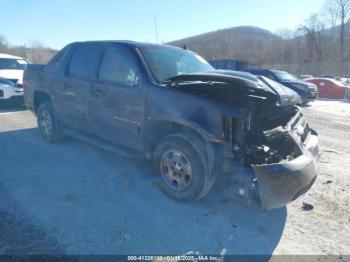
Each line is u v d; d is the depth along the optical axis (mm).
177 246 2748
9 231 2826
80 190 3754
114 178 4152
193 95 3268
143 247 2707
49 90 5258
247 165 3000
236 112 3020
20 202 3381
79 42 4941
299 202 3748
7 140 5766
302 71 35688
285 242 2895
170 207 3418
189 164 3307
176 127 3596
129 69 3898
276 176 2830
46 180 4004
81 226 2969
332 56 51281
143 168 4543
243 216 3324
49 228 2906
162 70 3920
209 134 3074
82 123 4715
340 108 13711
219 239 2889
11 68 9820
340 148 6469
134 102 3744
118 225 3018
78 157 4918
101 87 4191
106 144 4379
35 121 7504
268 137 3227
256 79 3254
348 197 3922
